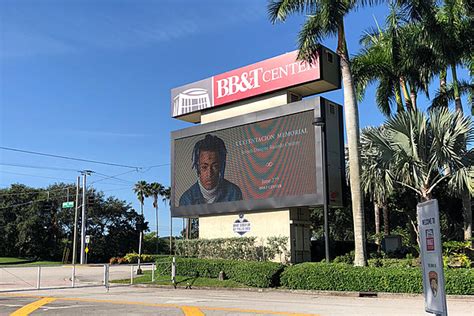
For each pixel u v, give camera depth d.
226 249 24.95
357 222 19.33
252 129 24.73
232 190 24.92
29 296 18.88
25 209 73.44
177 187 27.73
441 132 18.66
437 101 28.00
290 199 22.56
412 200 23.27
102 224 78.00
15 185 76.06
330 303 15.10
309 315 11.85
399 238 23.30
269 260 23.36
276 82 24.91
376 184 20.39
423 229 6.79
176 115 29.39
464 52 22.56
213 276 23.30
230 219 25.62
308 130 22.58
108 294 19.58
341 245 25.03
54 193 75.00
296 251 23.08
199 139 27.08
